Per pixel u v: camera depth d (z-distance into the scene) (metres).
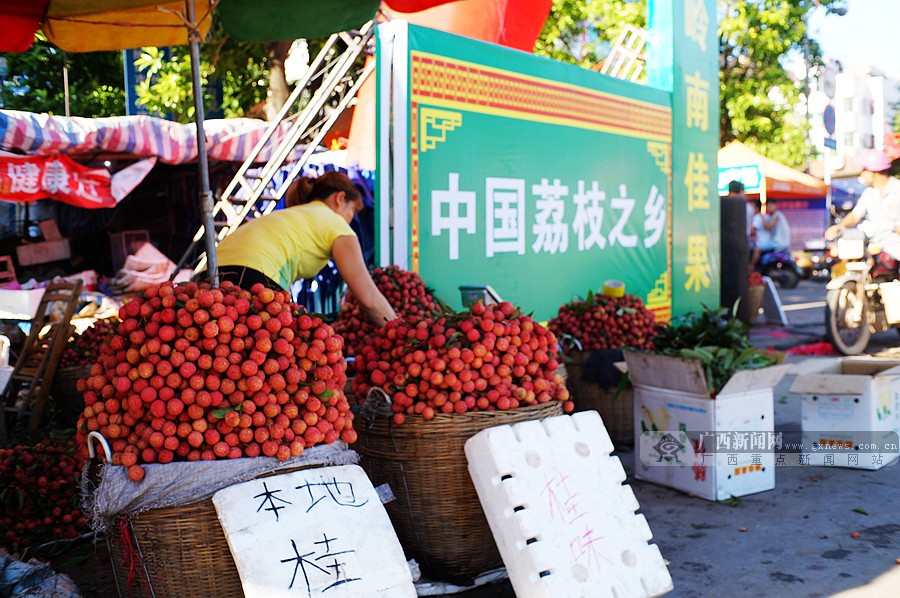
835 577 3.47
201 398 2.61
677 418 4.60
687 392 4.52
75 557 3.69
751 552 3.75
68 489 3.89
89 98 11.70
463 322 3.34
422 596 3.28
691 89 8.77
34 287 8.80
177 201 9.85
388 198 5.66
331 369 2.86
